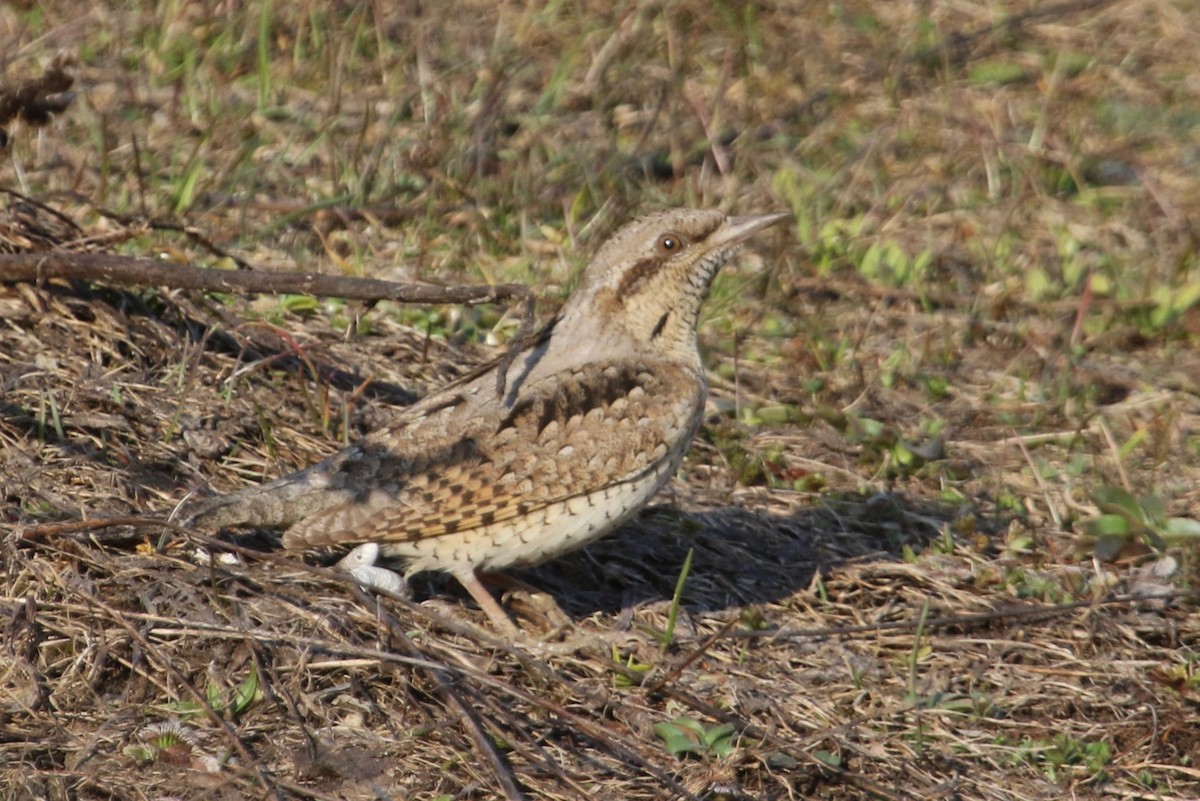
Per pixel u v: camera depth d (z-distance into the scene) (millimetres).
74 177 14055
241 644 8258
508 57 17844
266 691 8000
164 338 11062
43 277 10516
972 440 12562
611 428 8883
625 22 18797
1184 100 19594
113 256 10359
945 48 19734
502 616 9023
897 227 15938
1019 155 17422
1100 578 10422
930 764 8539
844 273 15070
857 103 18516
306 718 8000
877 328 14266
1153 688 9328
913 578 10391
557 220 15297
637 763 8078
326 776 7625
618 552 10250
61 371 10414
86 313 10961
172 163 14695
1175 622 10000
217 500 8711
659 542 10430
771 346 13703
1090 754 8695
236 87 16500
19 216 11438
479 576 9461
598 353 9312
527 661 8359
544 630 9289
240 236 13703
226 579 8797
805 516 11102
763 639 9500
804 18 20500
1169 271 15297
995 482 11867
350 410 10867
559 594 9820
